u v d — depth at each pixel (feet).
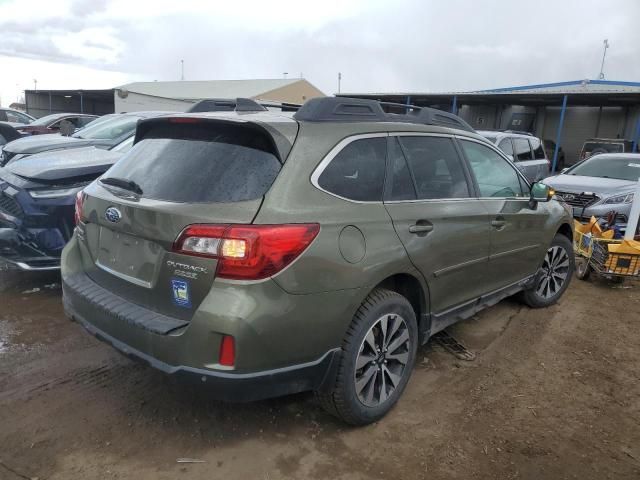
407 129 11.12
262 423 10.09
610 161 32.24
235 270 7.84
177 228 8.27
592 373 12.83
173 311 8.55
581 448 9.78
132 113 27.89
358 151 9.85
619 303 18.30
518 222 14.03
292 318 8.21
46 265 15.78
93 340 13.23
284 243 8.03
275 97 129.49
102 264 10.07
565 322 16.16
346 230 8.95
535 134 100.94
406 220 10.19
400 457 9.30
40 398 10.53
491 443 9.82
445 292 11.59
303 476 8.70
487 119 100.73
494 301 14.12
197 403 10.62
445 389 11.75
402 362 10.62
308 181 8.77
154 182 9.26
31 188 15.42
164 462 8.85
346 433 9.91
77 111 165.37
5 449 8.95
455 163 12.29
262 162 8.68
